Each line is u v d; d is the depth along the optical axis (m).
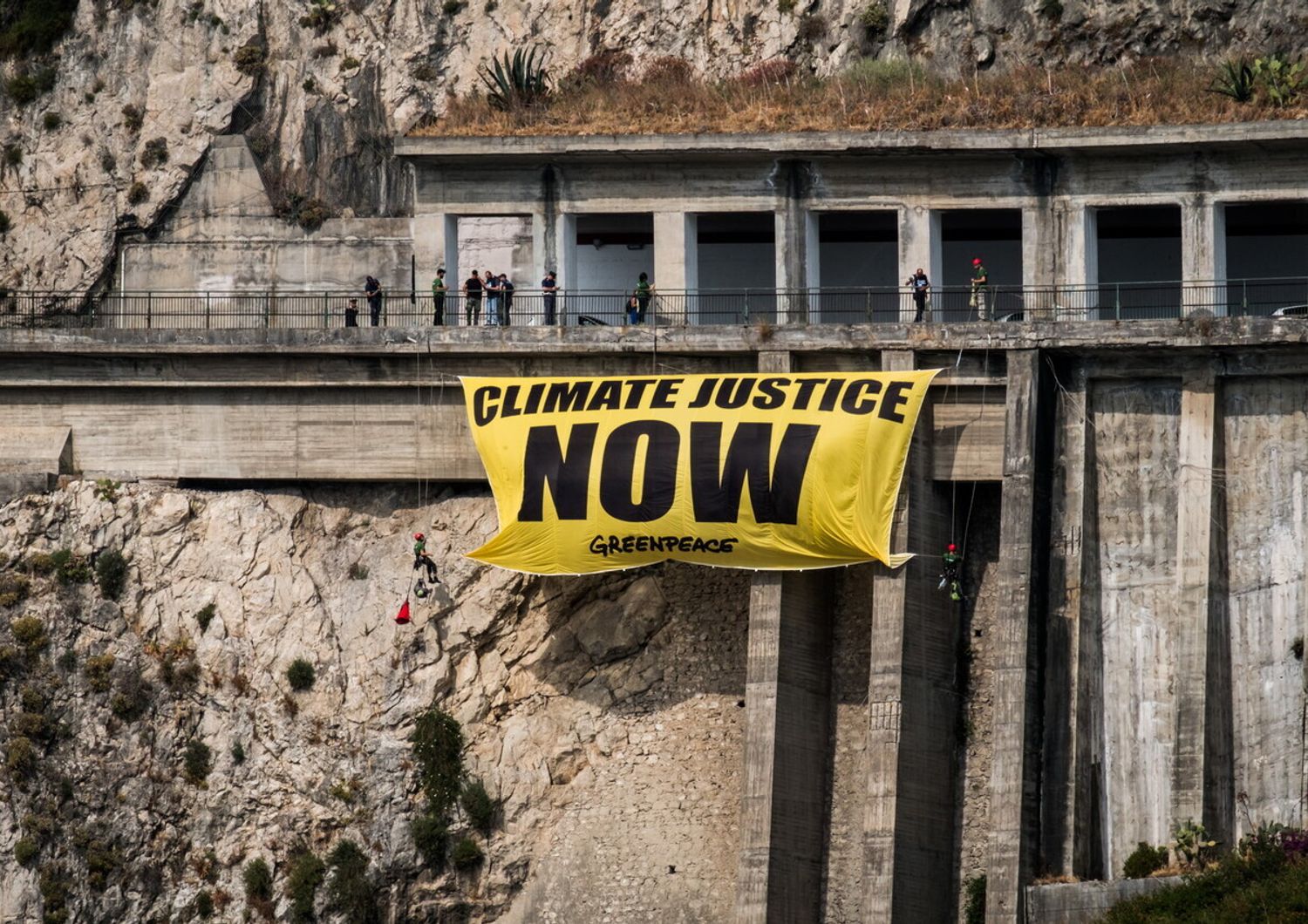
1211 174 68.06
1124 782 63.25
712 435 64.50
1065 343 64.69
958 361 65.62
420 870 64.38
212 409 68.81
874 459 63.91
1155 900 59.06
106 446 69.06
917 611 64.38
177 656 66.25
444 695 65.88
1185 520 63.69
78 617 66.50
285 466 68.44
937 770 64.19
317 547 67.75
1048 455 65.00
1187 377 64.38
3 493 68.06
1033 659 63.06
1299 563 63.06
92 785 64.94
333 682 65.88
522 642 66.44
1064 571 64.38
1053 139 67.88
